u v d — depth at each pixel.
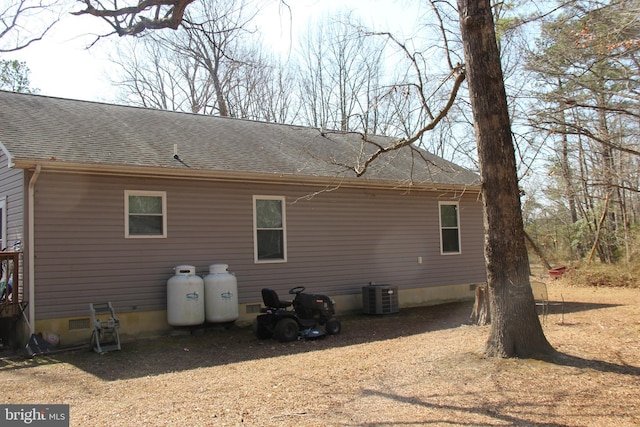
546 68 10.59
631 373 6.25
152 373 7.52
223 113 23.09
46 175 9.52
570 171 18.94
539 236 33.66
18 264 9.17
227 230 11.52
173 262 10.79
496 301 7.02
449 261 15.37
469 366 6.67
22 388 6.69
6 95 12.18
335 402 5.59
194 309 10.34
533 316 6.98
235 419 5.09
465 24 7.06
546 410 5.16
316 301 10.40
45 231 9.43
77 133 10.89
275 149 13.62
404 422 4.92
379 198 14.06
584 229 26.12
